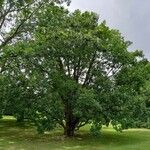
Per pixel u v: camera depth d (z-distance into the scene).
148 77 26.50
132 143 23.88
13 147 22.08
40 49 25.02
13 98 25.83
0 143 23.48
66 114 26.22
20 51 25.33
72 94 24.72
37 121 25.42
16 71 25.78
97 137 26.25
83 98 23.27
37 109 25.20
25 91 25.55
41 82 24.97
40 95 25.38
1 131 29.39
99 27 25.27
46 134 27.58
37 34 26.56
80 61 25.84
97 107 23.33
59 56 25.17
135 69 25.83
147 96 27.28
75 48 24.84
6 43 32.69
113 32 26.09
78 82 26.20
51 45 24.94
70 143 23.77
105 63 25.83
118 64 25.73
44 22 27.92
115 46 25.05
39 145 22.91
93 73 25.62
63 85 24.27
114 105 24.52
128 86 25.50
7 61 26.59
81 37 24.47
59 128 30.81
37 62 25.52
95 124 24.14
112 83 24.92
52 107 25.05
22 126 32.50
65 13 27.41
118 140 25.25
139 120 25.14
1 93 26.00
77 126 27.12
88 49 24.78
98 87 25.00
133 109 24.83
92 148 22.03
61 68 26.09
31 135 27.19
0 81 26.00
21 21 32.72
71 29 25.77
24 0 32.34
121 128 24.81
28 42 27.44
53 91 25.06
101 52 25.31
